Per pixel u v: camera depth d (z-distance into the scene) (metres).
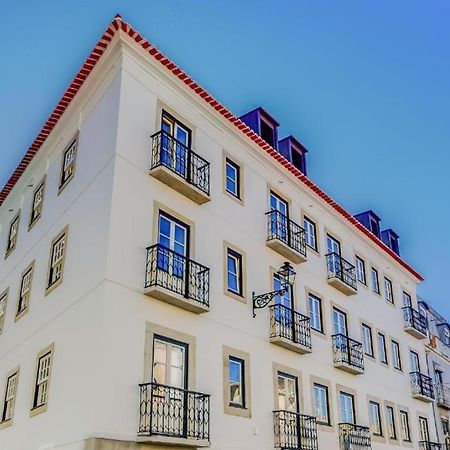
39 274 14.86
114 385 10.82
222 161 15.99
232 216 15.65
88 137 14.33
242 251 15.59
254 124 18.94
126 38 13.67
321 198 20.33
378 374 21.16
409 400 23.02
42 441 11.92
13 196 18.95
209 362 13.20
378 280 23.73
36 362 13.41
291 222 17.64
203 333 13.31
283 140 20.64
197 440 11.67
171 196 13.73
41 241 15.36
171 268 12.79
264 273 16.20
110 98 13.77
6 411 14.52
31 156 17.36
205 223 14.53
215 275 14.32
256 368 14.66
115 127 13.04
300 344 16.23
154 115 14.02
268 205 17.48
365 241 23.34
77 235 13.27
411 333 25.02
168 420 11.34
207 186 14.62
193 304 12.80
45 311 13.77
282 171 18.52
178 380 12.30
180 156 14.07
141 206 12.80
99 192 12.84
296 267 18.00
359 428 18.02
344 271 20.25
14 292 16.36
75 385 11.28
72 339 12.02
